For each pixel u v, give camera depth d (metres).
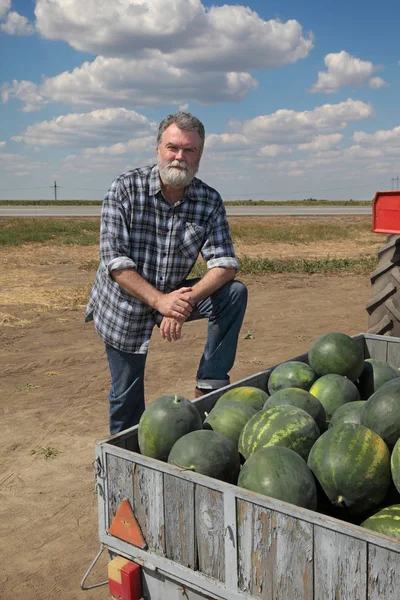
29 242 23.64
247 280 14.75
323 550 2.10
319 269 16.27
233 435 3.00
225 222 4.14
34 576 3.53
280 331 9.34
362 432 2.57
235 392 3.44
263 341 8.73
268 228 31.16
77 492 4.48
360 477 2.45
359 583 2.04
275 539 2.21
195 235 4.00
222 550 2.35
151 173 3.91
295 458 2.50
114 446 2.66
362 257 19.25
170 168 3.72
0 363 7.81
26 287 13.65
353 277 15.02
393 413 2.70
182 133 3.69
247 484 2.42
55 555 3.72
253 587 2.29
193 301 3.79
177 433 2.84
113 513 2.68
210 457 2.60
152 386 6.77
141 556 2.58
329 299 12.02
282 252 21.20
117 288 3.98
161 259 4.02
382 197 5.27
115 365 4.14
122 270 3.80
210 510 2.36
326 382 3.48
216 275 3.92
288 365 3.71
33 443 5.30
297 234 27.94
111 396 4.25
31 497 4.40
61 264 17.80
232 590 2.33
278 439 2.74
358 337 4.52
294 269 16.33
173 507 2.47
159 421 2.85
